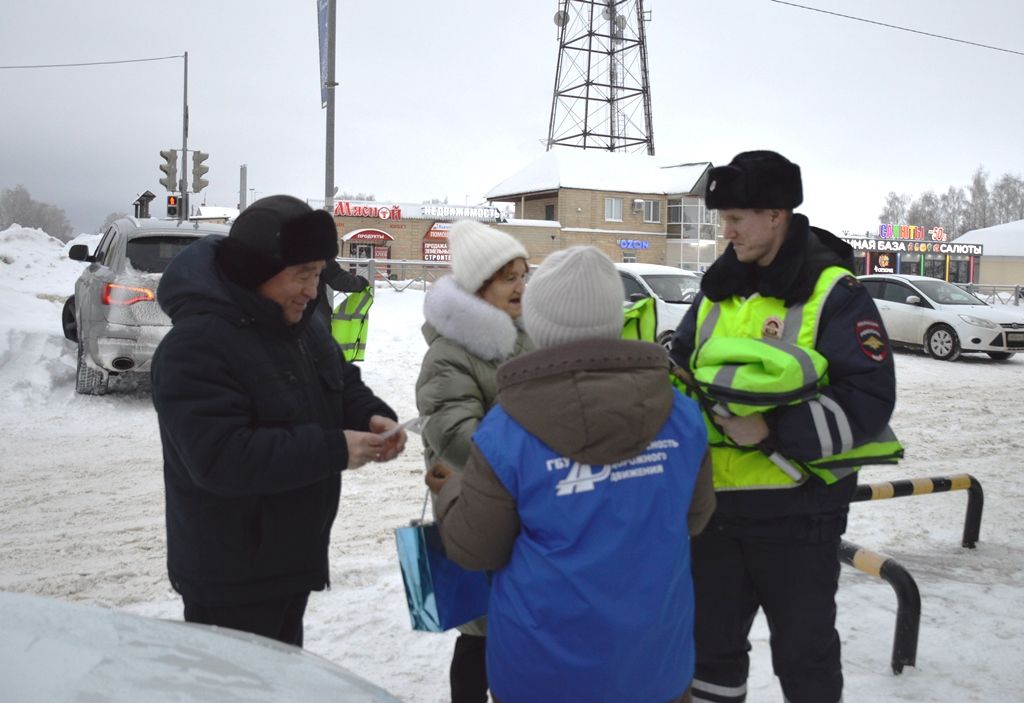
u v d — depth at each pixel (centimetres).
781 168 248
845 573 482
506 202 5728
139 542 517
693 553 271
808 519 258
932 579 470
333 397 270
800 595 260
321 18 1523
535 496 186
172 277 233
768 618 269
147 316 850
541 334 193
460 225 280
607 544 185
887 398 241
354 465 234
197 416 215
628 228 5312
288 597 246
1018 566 494
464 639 295
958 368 1442
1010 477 720
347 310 877
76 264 3319
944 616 416
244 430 219
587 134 5872
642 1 5728
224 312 227
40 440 759
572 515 184
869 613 422
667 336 1280
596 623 183
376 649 377
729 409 241
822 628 261
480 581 225
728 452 261
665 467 195
